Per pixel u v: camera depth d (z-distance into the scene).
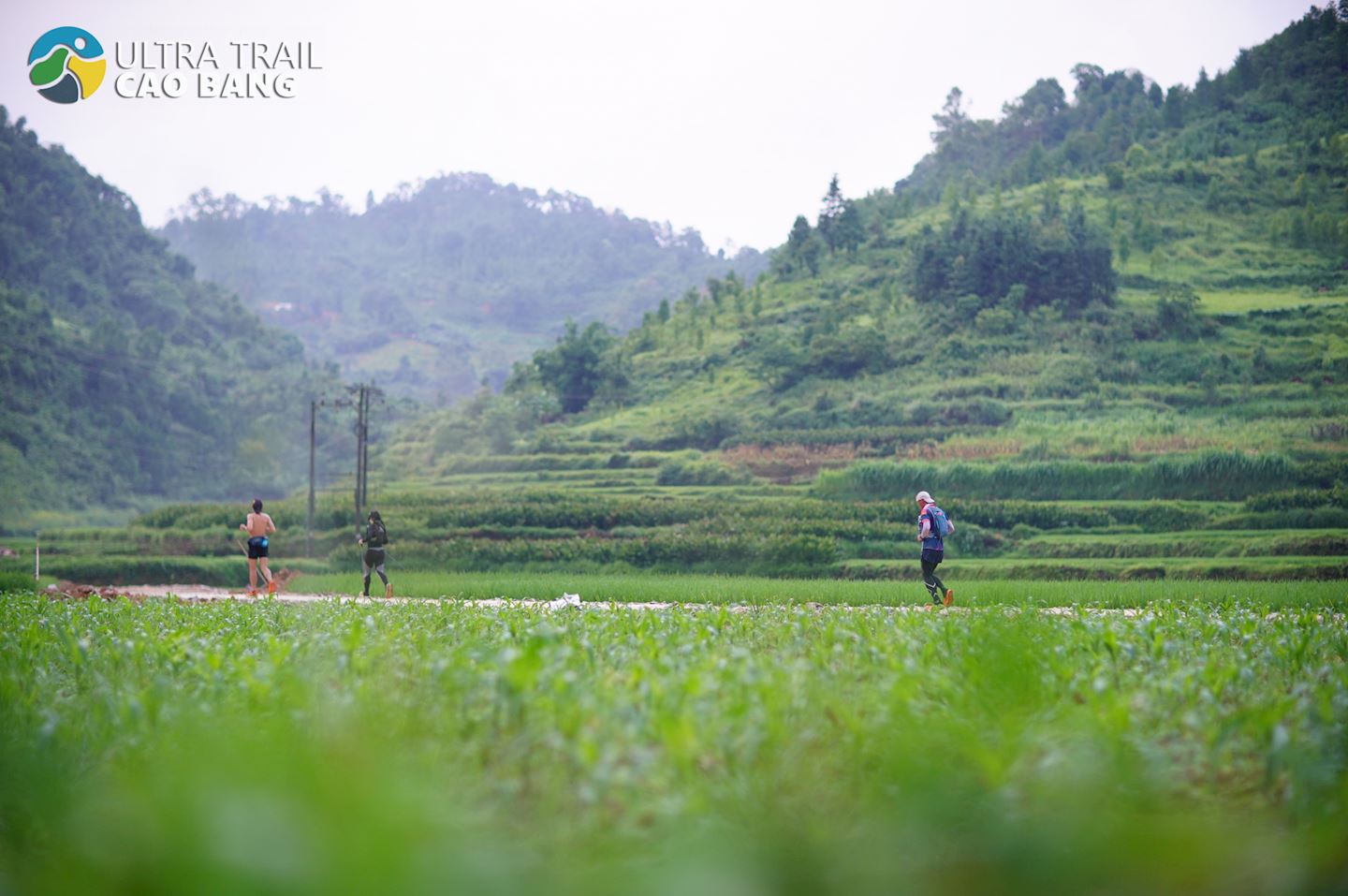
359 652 8.54
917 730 5.65
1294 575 41.06
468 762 5.73
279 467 133.38
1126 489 62.22
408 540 58.12
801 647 10.07
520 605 19.58
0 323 123.12
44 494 112.50
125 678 8.58
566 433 94.31
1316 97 161.38
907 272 113.69
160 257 185.38
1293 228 116.31
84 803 5.02
